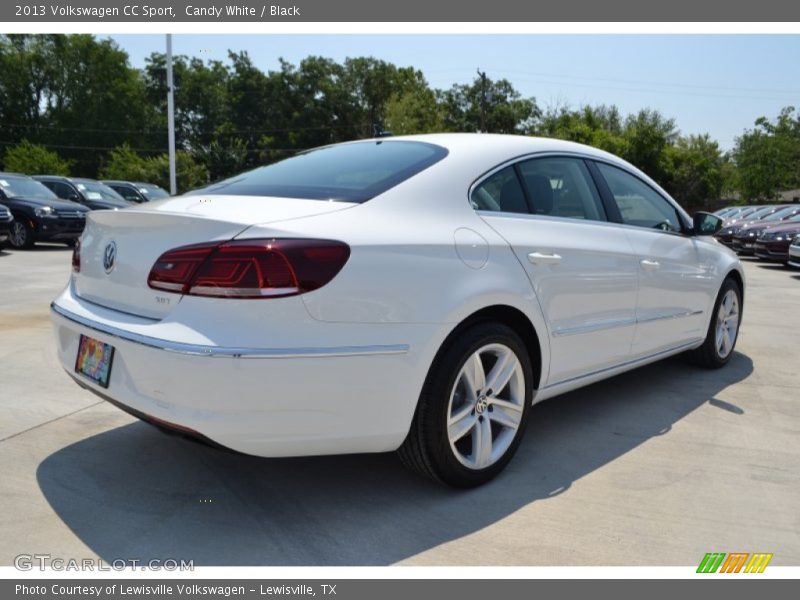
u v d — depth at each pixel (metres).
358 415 2.41
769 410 3.98
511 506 2.73
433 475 2.75
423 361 2.52
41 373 4.41
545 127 52.81
